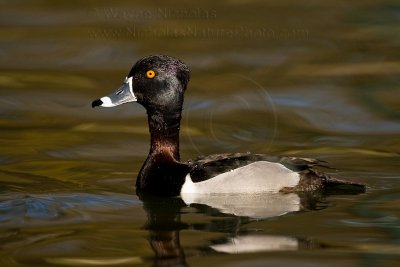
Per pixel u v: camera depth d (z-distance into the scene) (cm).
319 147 1428
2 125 1544
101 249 998
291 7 2228
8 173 1312
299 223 1087
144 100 1258
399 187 1229
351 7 2222
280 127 1540
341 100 1655
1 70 1820
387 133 1490
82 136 1498
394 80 1752
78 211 1147
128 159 1388
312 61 1873
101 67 1838
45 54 1916
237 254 980
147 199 1204
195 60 1866
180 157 1401
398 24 2094
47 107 1633
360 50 1933
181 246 1012
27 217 1119
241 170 1212
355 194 1202
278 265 945
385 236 1028
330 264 943
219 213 1141
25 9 2216
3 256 974
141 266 948
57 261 961
